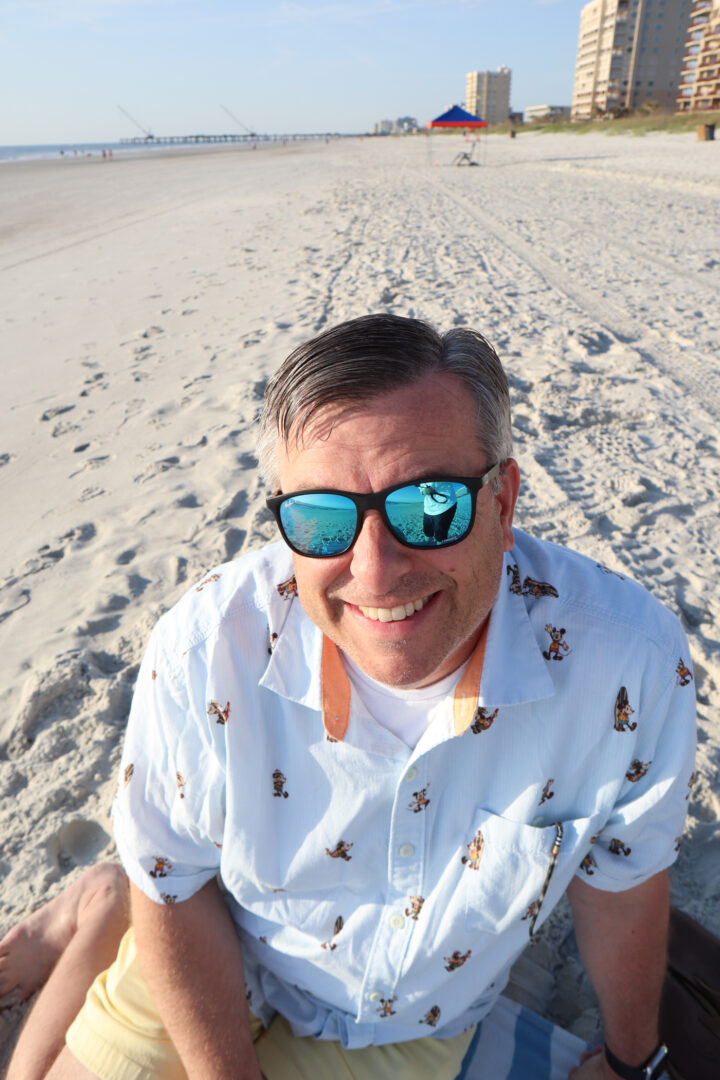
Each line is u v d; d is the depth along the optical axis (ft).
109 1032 4.17
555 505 12.64
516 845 3.68
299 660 3.65
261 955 4.40
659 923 4.16
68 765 7.90
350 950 3.97
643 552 11.22
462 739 3.62
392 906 3.90
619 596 3.74
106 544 12.42
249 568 3.97
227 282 33.45
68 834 7.25
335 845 3.81
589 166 83.41
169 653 3.81
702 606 9.95
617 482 13.39
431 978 3.96
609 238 38.96
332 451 3.15
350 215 54.75
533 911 3.84
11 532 13.28
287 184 91.45
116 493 14.28
